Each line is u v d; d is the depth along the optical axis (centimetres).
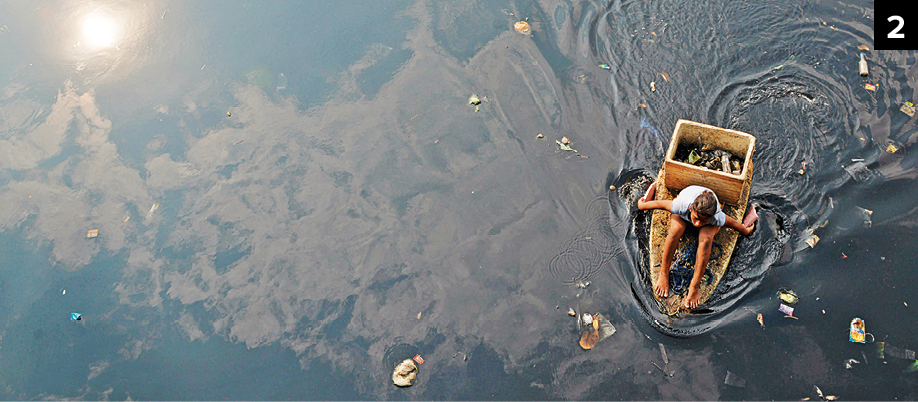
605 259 536
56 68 802
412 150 655
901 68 644
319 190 632
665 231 523
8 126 736
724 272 506
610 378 468
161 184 659
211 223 618
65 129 727
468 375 484
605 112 655
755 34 692
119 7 876
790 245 522
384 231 589
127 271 589
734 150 523
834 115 612
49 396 507
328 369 501
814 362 456
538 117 666
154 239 612
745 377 455
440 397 475
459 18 795
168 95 750
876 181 557
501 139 652
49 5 896
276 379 500
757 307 488
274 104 725
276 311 543
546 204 589
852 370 449
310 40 796
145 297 568
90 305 567
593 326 497
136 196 651
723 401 446
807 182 564
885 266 502
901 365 447
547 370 479
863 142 588
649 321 491
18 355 539
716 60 673
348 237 589
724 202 514
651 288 506
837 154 582
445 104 695
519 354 490
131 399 498
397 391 482
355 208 612
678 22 716
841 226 530
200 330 539
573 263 539
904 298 481
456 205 602
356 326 525
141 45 820
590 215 572
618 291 513
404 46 770
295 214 615
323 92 730
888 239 518
